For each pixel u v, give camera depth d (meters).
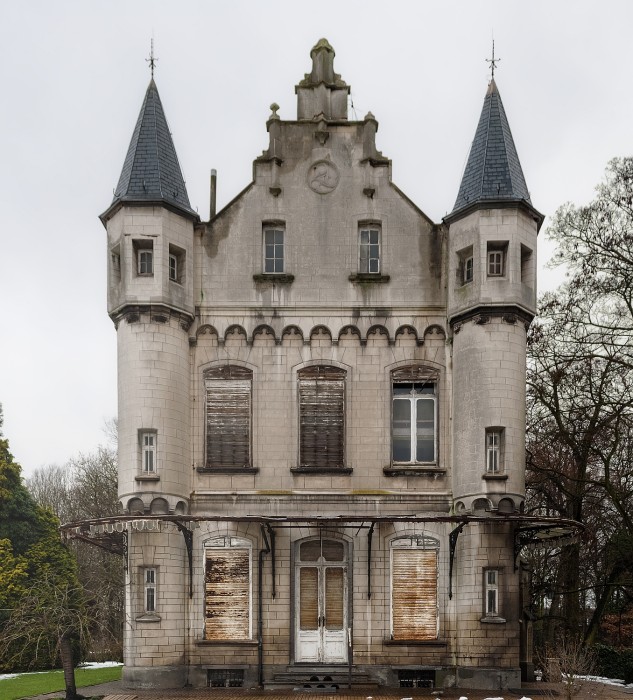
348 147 30.05
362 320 29.25
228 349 29.19
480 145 29.61
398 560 28.19
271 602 27.98
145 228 28.22
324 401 29.05
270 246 29.84
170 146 30.14
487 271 28.08
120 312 28.31
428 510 28.31
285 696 25.05
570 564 38.75
